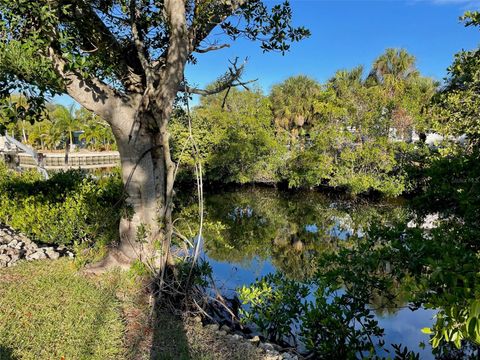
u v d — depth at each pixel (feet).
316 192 70.64
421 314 19.71
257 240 40.16
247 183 78.54
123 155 16.66
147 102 15.60
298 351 14.56
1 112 12.54
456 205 12.59
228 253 33.60
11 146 45.98
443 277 7.46
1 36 12.30
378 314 19.57
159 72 17.07
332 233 43.78
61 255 19.17
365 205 59.06
